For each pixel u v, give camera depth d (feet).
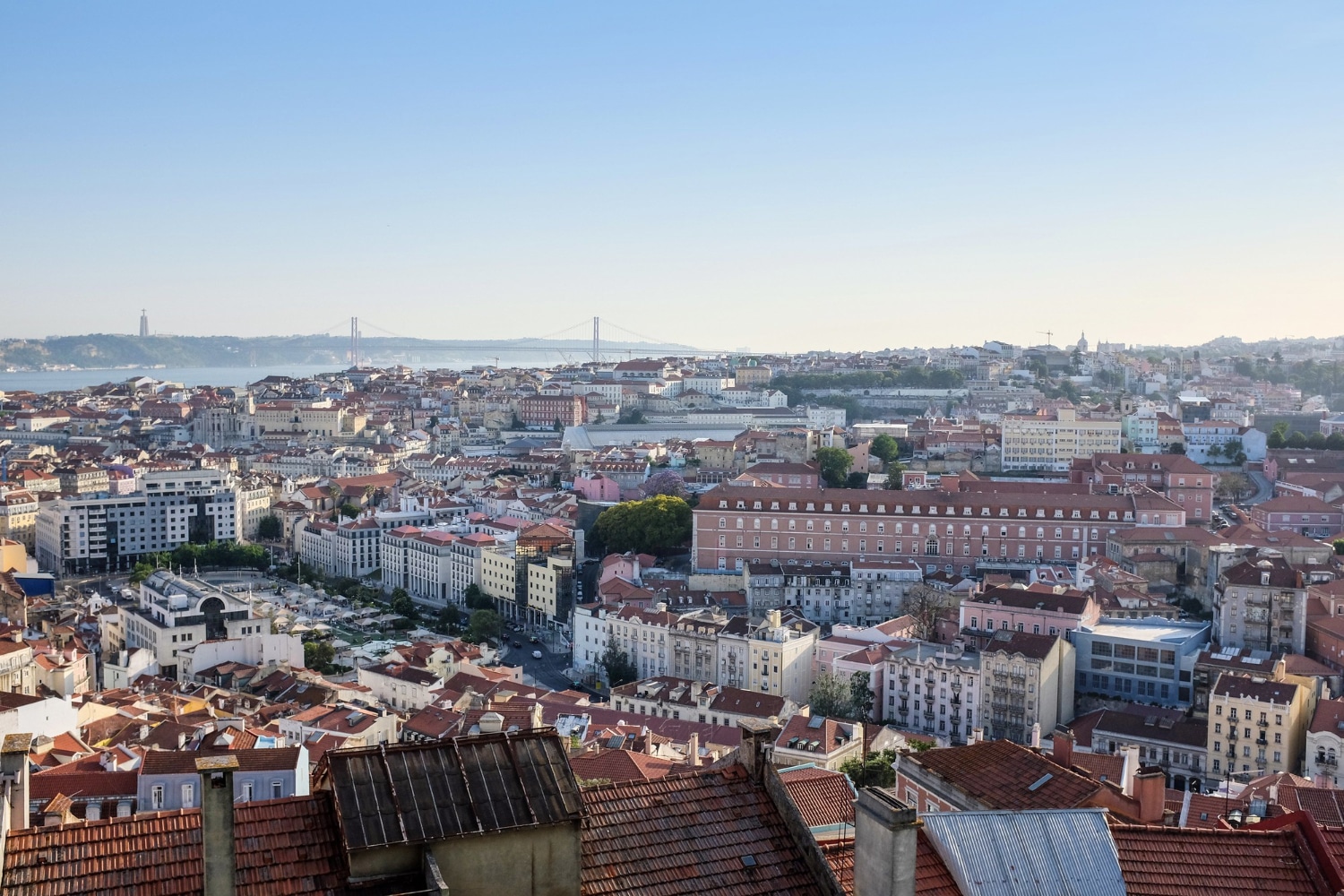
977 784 286.87
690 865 194.39
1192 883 218.79
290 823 179.11
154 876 171.12
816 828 313.94
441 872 175.83
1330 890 221.05
